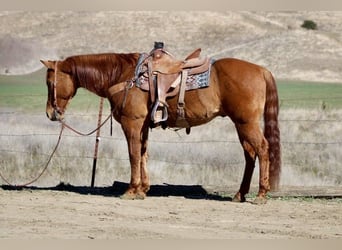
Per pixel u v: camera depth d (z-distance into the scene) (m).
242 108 12.43
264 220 11.31
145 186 13.15
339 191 13.42
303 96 34.91
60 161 15.20
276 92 12.70
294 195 13.40
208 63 12.77
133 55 13.38
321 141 18.39
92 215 11.43
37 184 14.58
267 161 12.53
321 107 24.50
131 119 12.88
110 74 13.27
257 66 12.73
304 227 10.83
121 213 11.62
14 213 11.43
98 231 10.30
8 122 19.94
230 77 12.48
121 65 13.25
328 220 11.37
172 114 12.80
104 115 21.03
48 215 11.33
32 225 10.61
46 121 21.25
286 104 27.89
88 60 13.36
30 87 40.09
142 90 12.79
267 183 12.60
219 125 20.27
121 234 10.15
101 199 12.85
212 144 17.02
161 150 16.12
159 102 12.60
